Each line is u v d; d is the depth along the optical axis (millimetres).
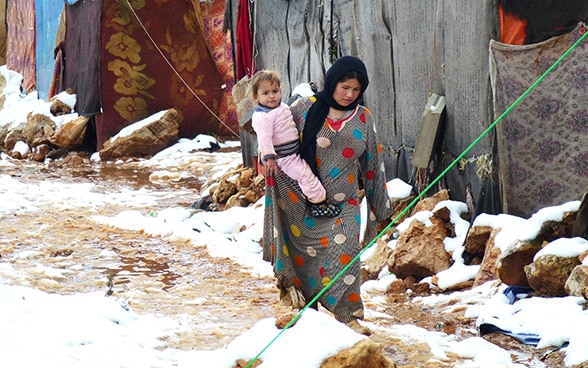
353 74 8547
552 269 9984
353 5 16359
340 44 17312
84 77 31750
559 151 12062
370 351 7055
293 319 7312
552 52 12000
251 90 8906
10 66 42188
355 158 8820
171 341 9086
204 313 10461
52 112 33156
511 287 10633
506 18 12234
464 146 13328
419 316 10562
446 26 13562
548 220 10695
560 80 11984
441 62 13844
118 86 31000
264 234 9133
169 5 31359
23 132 33500
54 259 13867
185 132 31984
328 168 8781
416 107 14688
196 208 19969
